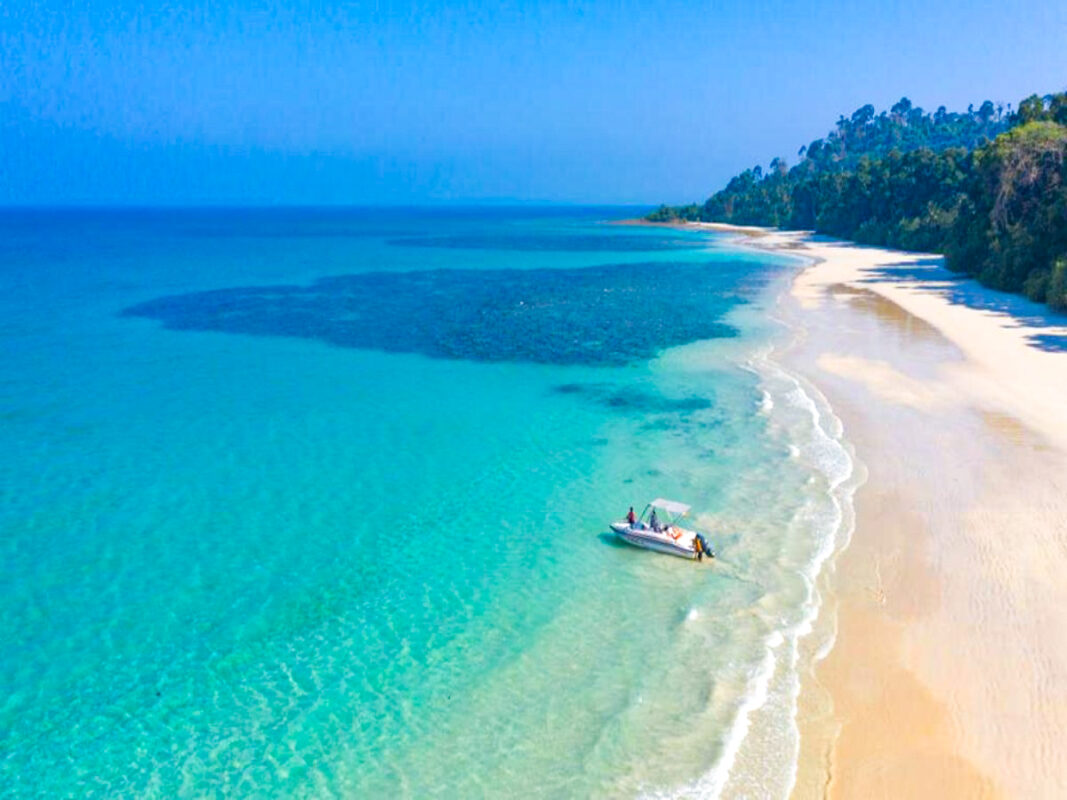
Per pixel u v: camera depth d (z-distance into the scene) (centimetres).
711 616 2088
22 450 3244
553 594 2223
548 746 1656
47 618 2105
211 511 2720
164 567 2358
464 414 3775
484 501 2811
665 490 2852
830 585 2203
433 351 5159
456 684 1856
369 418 3716
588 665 1912
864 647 1925
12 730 1719
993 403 3631
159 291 8050
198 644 2011
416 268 10662
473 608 2161
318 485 2944
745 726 1684
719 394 4012
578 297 7569
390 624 2095
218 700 1816
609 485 2919
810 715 1708
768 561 2339
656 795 1519
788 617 2062
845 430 3369
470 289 8319
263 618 2119
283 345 5350
